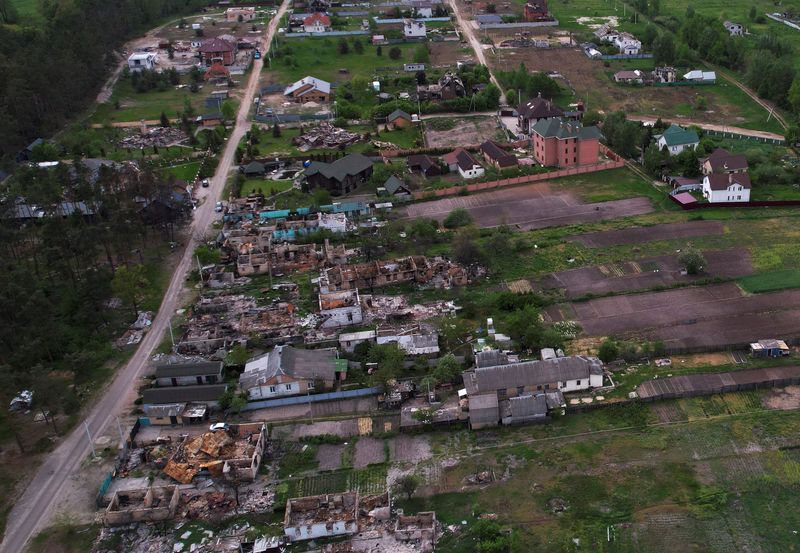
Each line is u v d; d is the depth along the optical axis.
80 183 156.62
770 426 103.38
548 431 105.44
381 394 114.50
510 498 94.06
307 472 100.38
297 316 135.38
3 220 155.62
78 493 98.00
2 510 95.50
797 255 147.75
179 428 109.81
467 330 127.00
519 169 196.00
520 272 147.50
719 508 90.88
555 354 118.38
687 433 103.25
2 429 110.56
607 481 95.88
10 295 119.12
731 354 118.81
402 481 94.81
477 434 105.94
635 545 86.44
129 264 156.38
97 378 120.38
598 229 163.75
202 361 120.50
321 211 175.88
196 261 157.25
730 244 154.00
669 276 142.75
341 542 89.00
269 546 88.06
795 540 85.94
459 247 145.38
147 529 92.25
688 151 186.12
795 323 125.19
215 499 95.75
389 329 125.38
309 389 115.62
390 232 162.88
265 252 156.62
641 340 123.38
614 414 107.62
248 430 107.00
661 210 171.88
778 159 191.88
